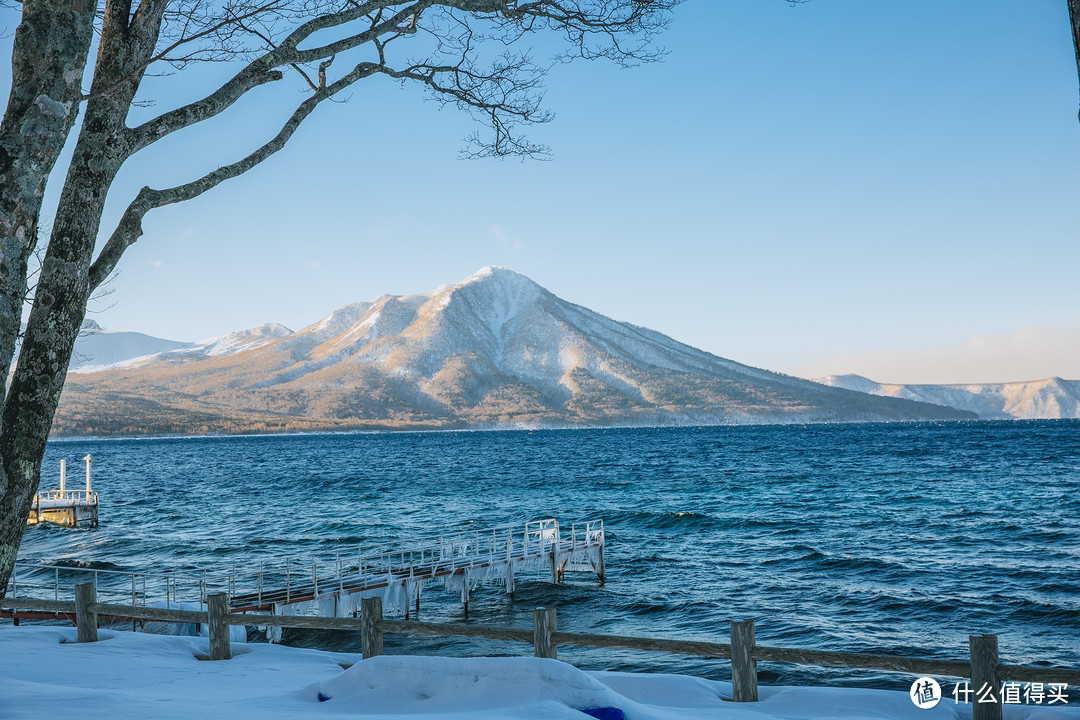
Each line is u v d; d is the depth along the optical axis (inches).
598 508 2164.1
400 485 3134.8
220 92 271.9
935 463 3769.7
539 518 1941.4
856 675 671.8
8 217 206.7
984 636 267.7
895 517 1792.6
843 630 844.0
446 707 283.4
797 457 4685.0
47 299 222.2
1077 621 833.5
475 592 1097.4
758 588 1074.1
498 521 1899.6
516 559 1084.5
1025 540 1396.4
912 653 754.8
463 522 1895.9
